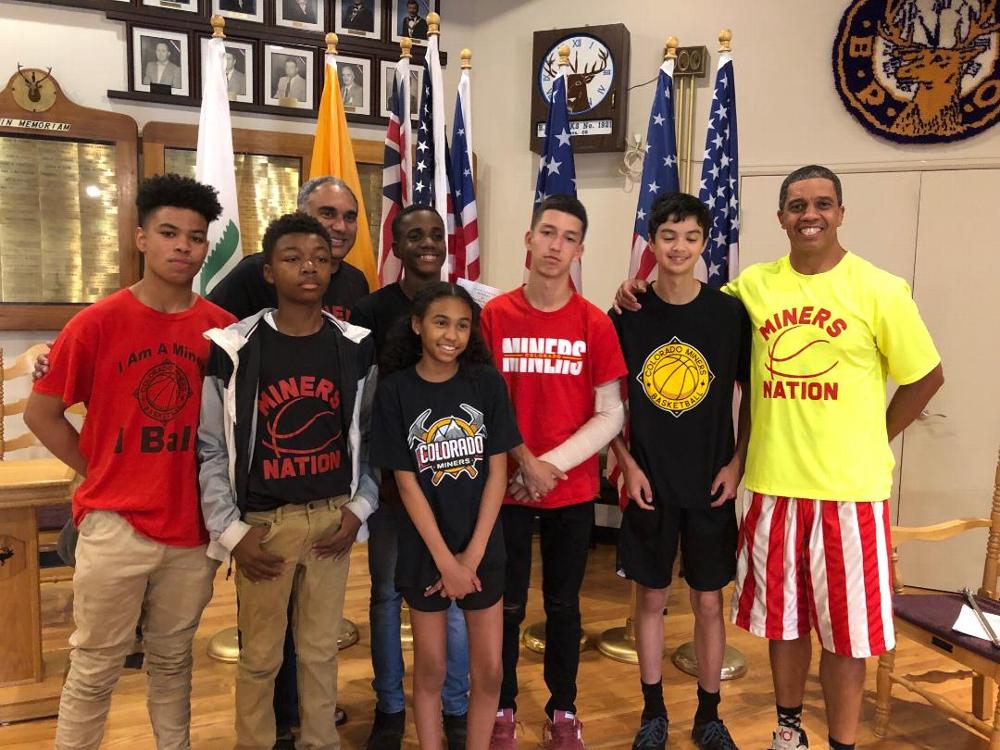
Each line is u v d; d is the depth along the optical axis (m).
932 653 2.88
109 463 1.69
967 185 3.34
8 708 2.22
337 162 3.03
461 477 1.80
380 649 2.10
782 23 3.56
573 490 1.98
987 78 3.28
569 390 1.99
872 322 1.86
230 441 1.71
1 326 3.42
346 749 2.18
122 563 1.69
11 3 3.36
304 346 1.78
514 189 4.07
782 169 3.61
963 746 2.27
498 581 1.84
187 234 1.70
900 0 3.36
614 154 3.88
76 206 3.47
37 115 3.36
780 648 2.05
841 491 1.87
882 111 3.43
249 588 1.77
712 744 2.14
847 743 2.00
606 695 2.50
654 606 2.13
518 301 2.02
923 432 3.49
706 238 2.02
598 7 3.83
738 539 2.09
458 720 2.14
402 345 1.86
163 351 1.73
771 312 1.96
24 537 2.23
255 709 1.82
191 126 3.58
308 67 3.79
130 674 2.55
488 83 4.07
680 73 3.67
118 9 3.47
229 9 3.63
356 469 1.82
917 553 3.53
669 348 2.04
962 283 3.39
